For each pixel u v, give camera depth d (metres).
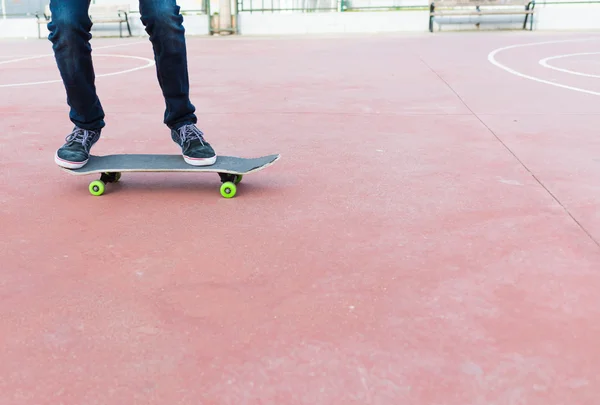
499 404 1.06
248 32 14.24
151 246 1.76
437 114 3.84
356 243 1.77
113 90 5.12
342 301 1.43
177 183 2.43
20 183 2.42
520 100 4.31
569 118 3.64
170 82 2.22
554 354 1.20
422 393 1.09
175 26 2.14
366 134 3.29
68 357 1.21
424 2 13.82
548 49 8.25
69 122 3.71
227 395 1.09
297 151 2.93
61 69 2.15
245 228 1.90
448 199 2.16
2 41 13.51
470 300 1.42
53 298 1.46
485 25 13.28
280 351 1.23
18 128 3.52
